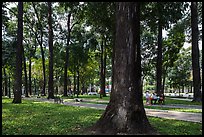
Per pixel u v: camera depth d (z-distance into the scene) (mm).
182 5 19641
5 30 38938
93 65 65938
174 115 15891
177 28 33500
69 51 47625
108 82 76312
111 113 9273
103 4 19609
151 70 56906
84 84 79125
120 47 9539
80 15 21516
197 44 28344
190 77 61594
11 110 18078
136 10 9617
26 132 9969
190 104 25266
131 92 9266
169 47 42625
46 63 68375
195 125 11859
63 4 20766
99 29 25703
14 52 39312
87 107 21312
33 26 48094
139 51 9625
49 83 36250
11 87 76125
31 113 16328
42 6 44688
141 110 9297
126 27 9500
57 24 47500
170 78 63000
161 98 26562
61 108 19969
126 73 9359
